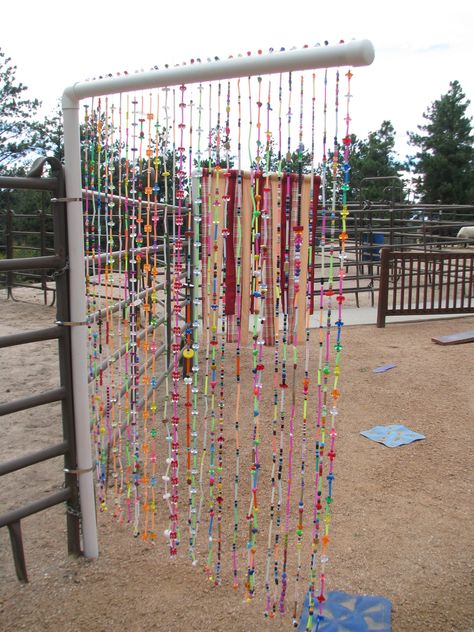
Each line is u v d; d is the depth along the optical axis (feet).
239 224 7.27
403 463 12.65
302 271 7.34
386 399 16.66
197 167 7.35
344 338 23.91
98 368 10.26
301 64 6.06
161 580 8.45
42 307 32.30
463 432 14.37
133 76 7.24
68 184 7.96
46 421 15.30
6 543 9.57
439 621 7.72
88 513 8.82
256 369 7.53
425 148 106.32
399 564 9.02
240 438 13.74
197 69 6.70
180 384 17.43
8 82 68.64
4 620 7.63
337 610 7.78
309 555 9.20
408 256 25.80
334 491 11.39
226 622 7.59
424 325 26.91
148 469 12.10
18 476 12.20
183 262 18.58
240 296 7.54
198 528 9.90
